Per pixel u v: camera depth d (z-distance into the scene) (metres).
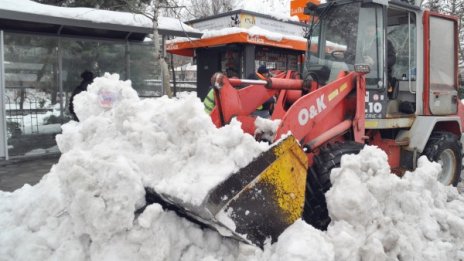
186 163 2.78
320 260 2.61
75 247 2.71
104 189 2.53
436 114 5.70
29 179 6.30
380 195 3.24
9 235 3.12
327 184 3.60
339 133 4.04
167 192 2.60
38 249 2.83
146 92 9.44
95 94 3.88
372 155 3.40
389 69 5.46
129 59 9.25
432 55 5.61
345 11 4.99
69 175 2.54
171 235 2.72
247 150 2.77
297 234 2.76
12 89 7.88
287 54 11.18
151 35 8.95
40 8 6.96
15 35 7.82
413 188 3.86
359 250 2.90
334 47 5.06
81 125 3.33
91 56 8.91
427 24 5.44
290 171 2.96
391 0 5.07
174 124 2.89
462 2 13.25
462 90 10.30
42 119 8.26
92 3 10.75
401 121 5.32
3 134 7.57
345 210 3.02
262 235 2.78
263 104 4.41
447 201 4.62
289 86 4.09
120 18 7.65
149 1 10.15
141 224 2.57
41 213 3.19
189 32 8.56
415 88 5.51
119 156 2.71
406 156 5.49
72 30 8.25
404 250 3.12
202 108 2.93
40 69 8.20
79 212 2.57
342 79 4.09
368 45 4.93
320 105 3.83
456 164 5.91
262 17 10.93
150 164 2.77
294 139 3.02
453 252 3.39
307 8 5.29
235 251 2.81
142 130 2.95
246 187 2.71
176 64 23.20
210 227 2.85
